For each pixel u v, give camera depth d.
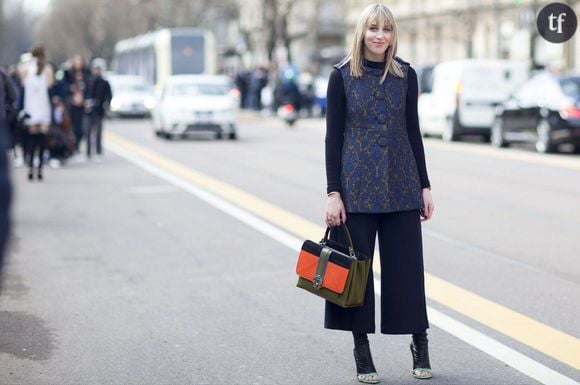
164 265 11.59
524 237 13.55
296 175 22.27
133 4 119.56
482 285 10.30
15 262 11.84
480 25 62.31
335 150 6.80
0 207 3.50
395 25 6.76
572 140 27.91
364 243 6.80
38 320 8.93
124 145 32.75
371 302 6.83
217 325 8.70
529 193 18.77
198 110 34.56
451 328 8.42
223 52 77.81
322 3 88.12
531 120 29.34
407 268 6.85
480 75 33.59
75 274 11.09
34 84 21.03
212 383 6.98
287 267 11.39
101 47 133.62
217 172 23.05
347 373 7.20
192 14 92.38
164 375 7.19
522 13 45.94
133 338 8.27
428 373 7.00
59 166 24.91
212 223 14.92
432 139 35.78
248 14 95.75
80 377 7.16
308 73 55.50
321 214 15.90
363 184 6.73
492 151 29.72
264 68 56.97
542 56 54.72
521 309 9.18
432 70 37.84
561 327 8.48
